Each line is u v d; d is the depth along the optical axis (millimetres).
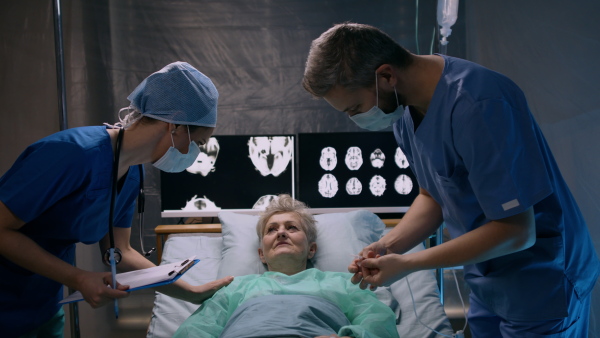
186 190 2787
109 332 2959
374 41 1215
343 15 2965
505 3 2789
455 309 2969
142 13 2918
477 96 1216
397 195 2828
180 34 2947
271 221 2195
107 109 2936
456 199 1407
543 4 2676
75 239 1474
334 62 1209
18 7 2846
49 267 1296
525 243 1214
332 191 2822
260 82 2998
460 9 2885
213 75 2980
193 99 1427
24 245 1277
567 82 2590
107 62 2914
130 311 2986
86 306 2938
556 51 2631
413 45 2959
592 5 2480
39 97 2885
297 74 3000
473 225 1423
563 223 1342
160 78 1416
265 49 2980
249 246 2412
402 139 1605
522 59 2758
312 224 2281
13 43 2857
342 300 1850
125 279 1450
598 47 2465
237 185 2801
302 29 2973
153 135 1435
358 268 1399
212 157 2795
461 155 1262
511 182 1184
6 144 2895
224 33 2965
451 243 1246
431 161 1387
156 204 3023
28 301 1446
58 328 1646
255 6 2955
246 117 3016
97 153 1374
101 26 2896
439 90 1279
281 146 2814
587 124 2512
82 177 1346
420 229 1619
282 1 2955
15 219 1278
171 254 2498
